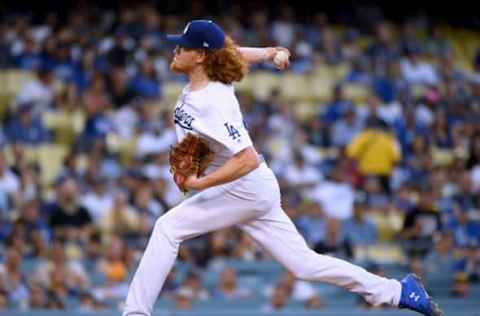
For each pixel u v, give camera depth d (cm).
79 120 5981
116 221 4869
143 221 4788
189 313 4419
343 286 2183
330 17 7544
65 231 4719
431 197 5100
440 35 7625
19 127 5828
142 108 5794
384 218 5344
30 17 6956
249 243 4912
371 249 5075
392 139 5700
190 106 2084
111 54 6216
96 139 5609
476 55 7400
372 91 6475
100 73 6072
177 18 6994
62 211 4775
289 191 5181
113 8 7056
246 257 4881
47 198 5222
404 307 2170
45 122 5966
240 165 2069
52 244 4672
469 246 5025
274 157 5553
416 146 5969
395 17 7800
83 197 5000
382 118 5812
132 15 6650
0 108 6341
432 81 6844
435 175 5675
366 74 6662
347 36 7125
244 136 2073
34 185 5162
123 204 4903
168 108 6003
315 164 5656
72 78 6144
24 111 5875
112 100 5925
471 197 5444
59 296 4475
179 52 2103
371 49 6919
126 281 4603
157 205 4972
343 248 4888
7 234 4775
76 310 4428
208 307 4581
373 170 5469
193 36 2077
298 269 2177
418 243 4988
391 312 4575
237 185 2134
